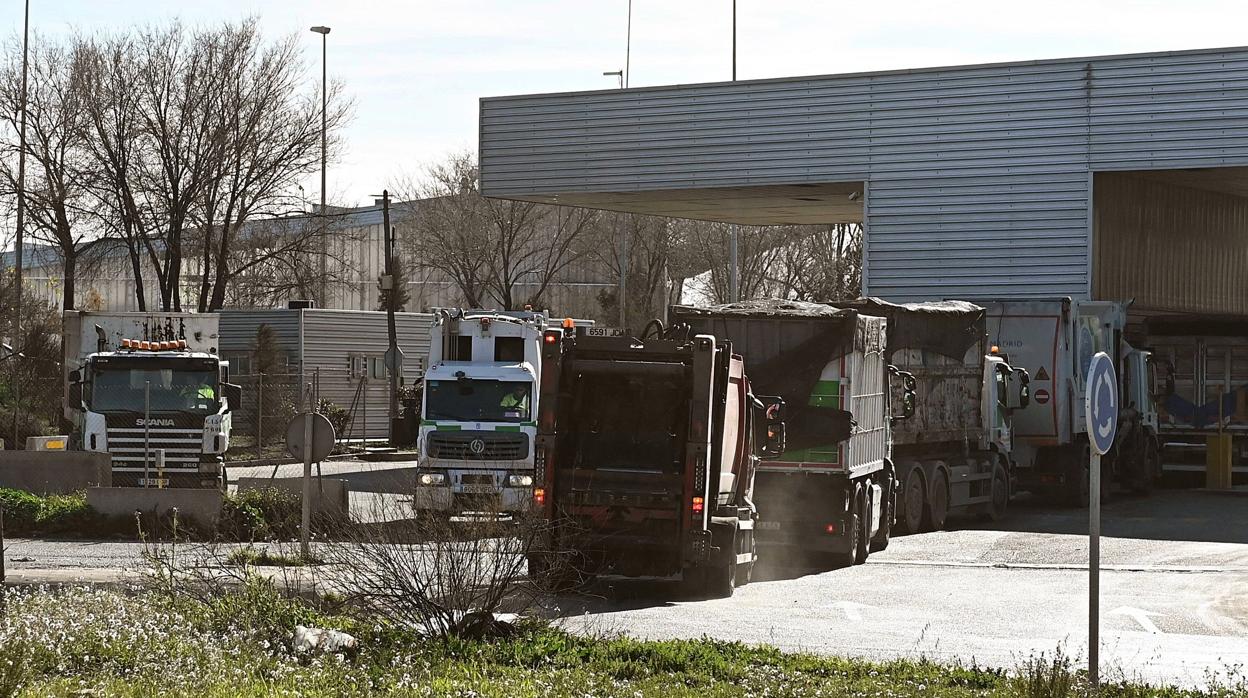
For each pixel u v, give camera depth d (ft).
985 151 198.80
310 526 125.39
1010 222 197.47
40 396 276.82
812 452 115.44
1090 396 58.95
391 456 262.06
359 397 294.25
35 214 291.38
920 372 139.95
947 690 60.39
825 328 116.37
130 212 293.84
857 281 412.36
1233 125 184.55
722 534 97.60
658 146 216.74
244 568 78.02
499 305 458.50
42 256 321.11
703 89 214.48
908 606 94.58
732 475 103.55
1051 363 169.58
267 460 246.68
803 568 116.26
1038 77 195.93
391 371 269.23
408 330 303.89
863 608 93.35
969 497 152.35
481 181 227.40
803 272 439.63
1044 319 170.19
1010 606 95.09
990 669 66.90
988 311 172.45
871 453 123.03
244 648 64.08
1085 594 101.24
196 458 157.69
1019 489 174.91
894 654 75.77
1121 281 209.05
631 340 98.12
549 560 89.20
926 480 143.02
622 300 391.86
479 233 427.33
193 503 127.85
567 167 222.07
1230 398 205.46
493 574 72.02
